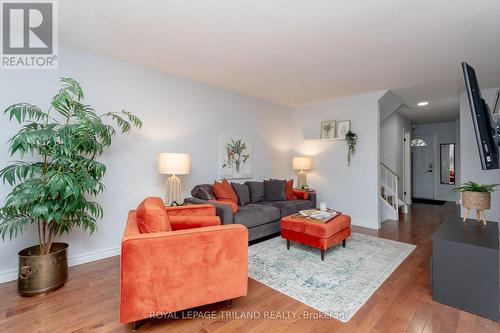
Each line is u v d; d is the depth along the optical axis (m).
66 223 2.26
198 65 3.20
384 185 5.60
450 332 1.60
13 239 2.35
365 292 2.10
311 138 5.36
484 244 1.81
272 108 5.23
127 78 3.09
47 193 1.94
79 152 2.47
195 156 3.82
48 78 2.54
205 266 1.71
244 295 1.84
